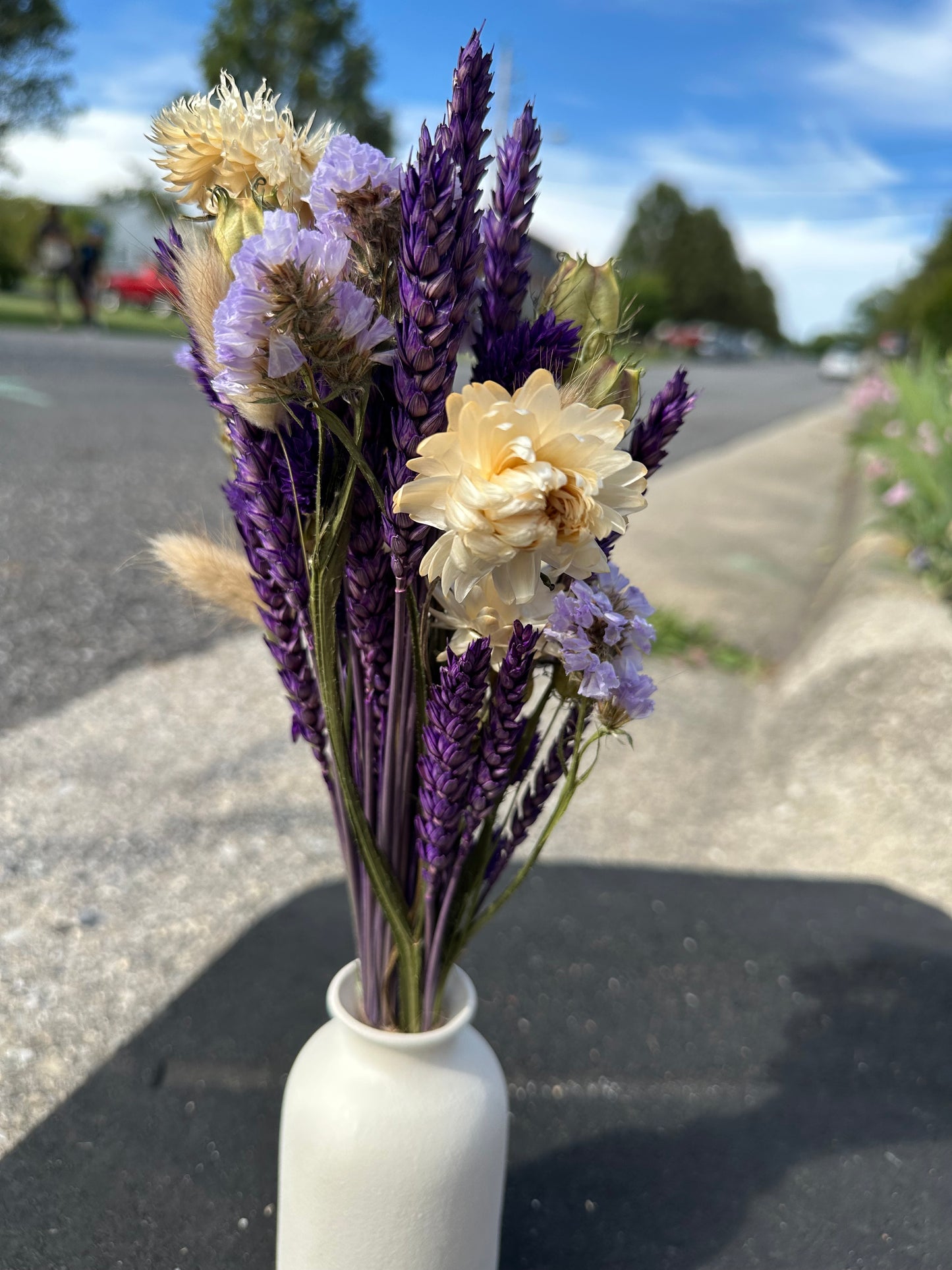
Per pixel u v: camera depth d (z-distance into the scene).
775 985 0.55
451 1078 0.30
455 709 0.24
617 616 0.24
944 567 1.11
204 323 0.23
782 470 2.61
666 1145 0.44
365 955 0.30
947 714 0.84
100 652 0.93
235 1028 0.49
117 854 0.63
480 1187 0.30
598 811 0.76
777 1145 0.45
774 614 1.30
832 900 0.65
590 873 0.66
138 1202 0.39
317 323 0.20
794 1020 0.53
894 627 0.96
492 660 0.25
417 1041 0.29
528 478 0.20
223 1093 0.45
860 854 0.74
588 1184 0.42
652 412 0.26
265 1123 0.44
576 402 0.23
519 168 0.25
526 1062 0.49
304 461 0.24
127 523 1.30
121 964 0.53
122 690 0.86
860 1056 0.50
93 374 2.47
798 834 0.77
